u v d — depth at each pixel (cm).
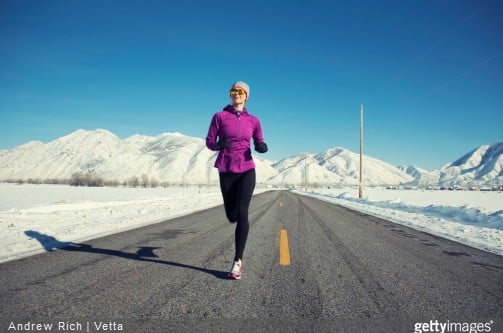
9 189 5016
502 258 497
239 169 376
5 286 308
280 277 360
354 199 2756
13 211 1084
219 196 2791
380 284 342
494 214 1093
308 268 405
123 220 911
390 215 1269
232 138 379
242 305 270
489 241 663
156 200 2080
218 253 483
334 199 2803
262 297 291
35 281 326
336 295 301
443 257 494
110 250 492
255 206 1572
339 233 728
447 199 3322
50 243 545
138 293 294
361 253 508
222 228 768
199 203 1797
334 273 382
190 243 565
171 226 802
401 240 653
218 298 285
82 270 371
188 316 244
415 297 301
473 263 457
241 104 395
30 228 711
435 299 297
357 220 1037
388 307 273
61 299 274
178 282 331
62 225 790
